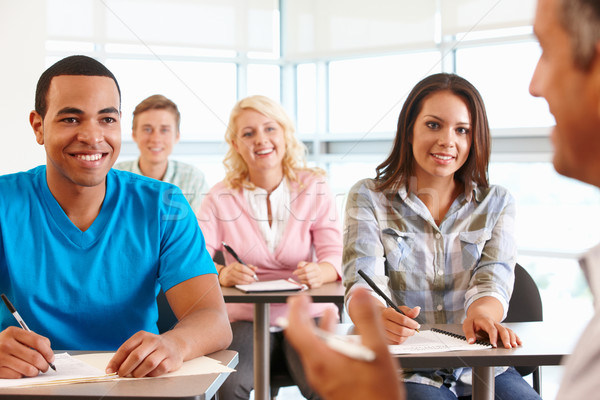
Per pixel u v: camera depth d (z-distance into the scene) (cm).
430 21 276
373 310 25
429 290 114
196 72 302
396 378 24
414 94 117
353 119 266
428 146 114
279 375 135
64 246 93
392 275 115
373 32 276
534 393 104
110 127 91
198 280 95
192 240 98
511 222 117
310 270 147
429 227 116
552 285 276
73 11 314
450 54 274
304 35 290
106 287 94
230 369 73
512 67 266
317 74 287
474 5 266
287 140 168
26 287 91
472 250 115
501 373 111
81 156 89
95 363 76
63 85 88
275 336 141
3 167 249
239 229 163
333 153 256
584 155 26
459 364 81
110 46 314
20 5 248
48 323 92
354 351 25
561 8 25
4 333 72
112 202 96
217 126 276
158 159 226
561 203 267
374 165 236
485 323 92
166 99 227
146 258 95
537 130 258
